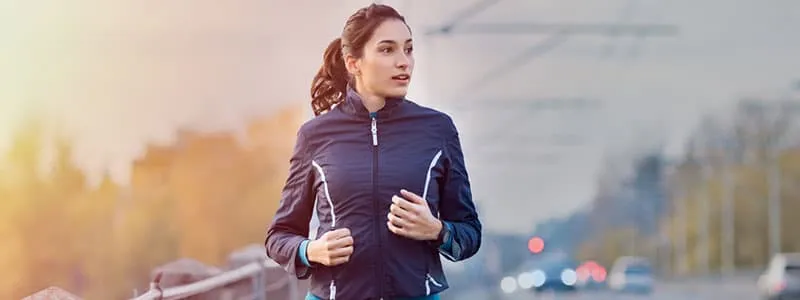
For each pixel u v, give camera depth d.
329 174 4.92
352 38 5.04
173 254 38.22
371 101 5.04
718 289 71.19
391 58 5.00
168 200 39.03
